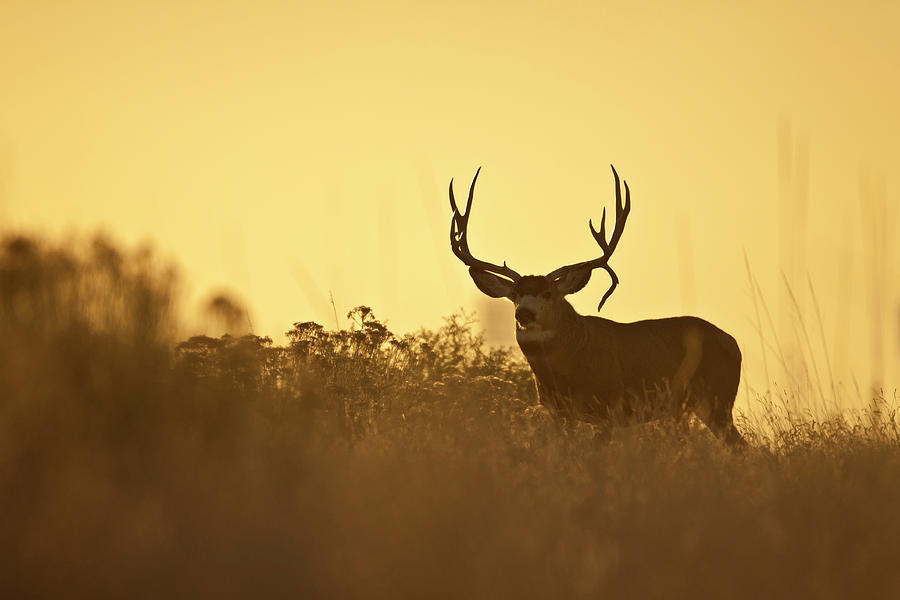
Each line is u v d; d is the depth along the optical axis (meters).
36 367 20.77
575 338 40.94
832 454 28.64
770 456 29.38
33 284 22.31
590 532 19.67
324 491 19.59
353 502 18.95
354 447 25.19
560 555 17.92
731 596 17.11
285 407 24.91
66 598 16.14
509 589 16.56
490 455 24.48
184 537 17.89
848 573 17.97
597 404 42.19
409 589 16.42
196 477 20.05
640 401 41.06
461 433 26.53
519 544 17.95
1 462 19.28
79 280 22.95
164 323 23.75
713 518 20.23
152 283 23.84
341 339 35.84
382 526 18.22
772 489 23.72
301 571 16.86
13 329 21.69
